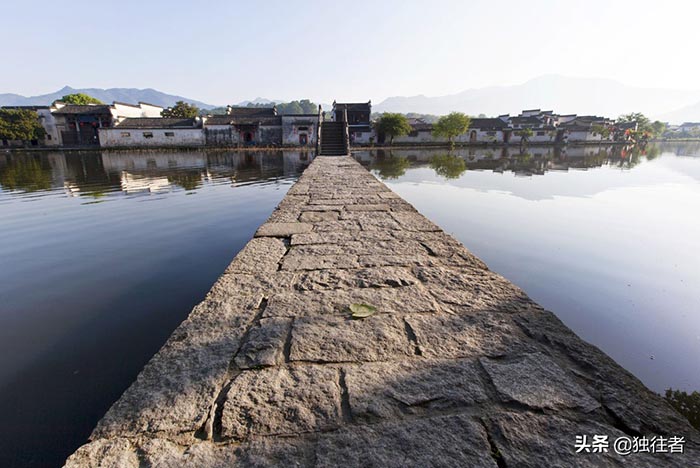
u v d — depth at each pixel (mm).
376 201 5449
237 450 1207
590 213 8094
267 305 2182
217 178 13203
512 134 44531
